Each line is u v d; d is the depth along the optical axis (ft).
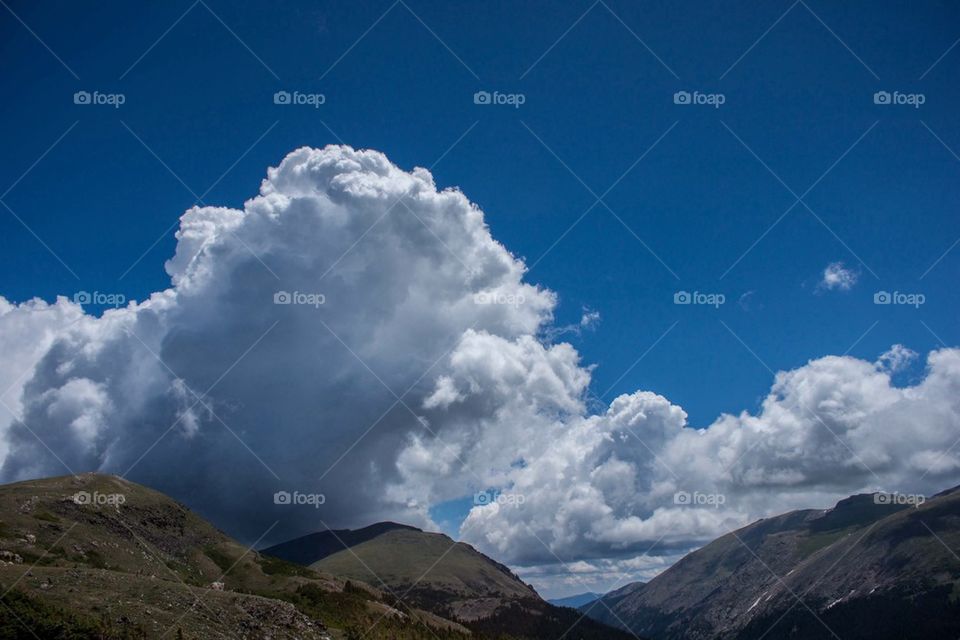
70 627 436.76
